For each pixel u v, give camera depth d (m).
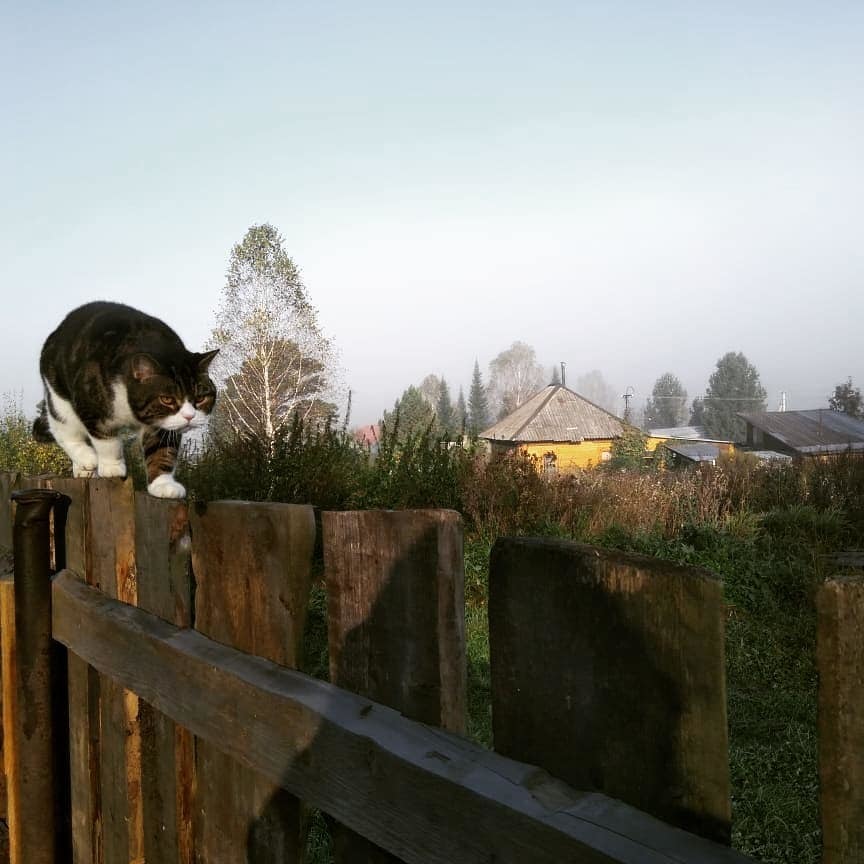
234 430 7.42
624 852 0.64
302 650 1.13
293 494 6.51
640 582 0.69
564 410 34.38
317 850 2.56
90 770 1.78
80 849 1.85
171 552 1.44
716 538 6.74
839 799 0.55
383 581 0.99
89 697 1.77
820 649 0.56
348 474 7.02
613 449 29.16
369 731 0.93
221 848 1.31
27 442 9.62
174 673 1.34
